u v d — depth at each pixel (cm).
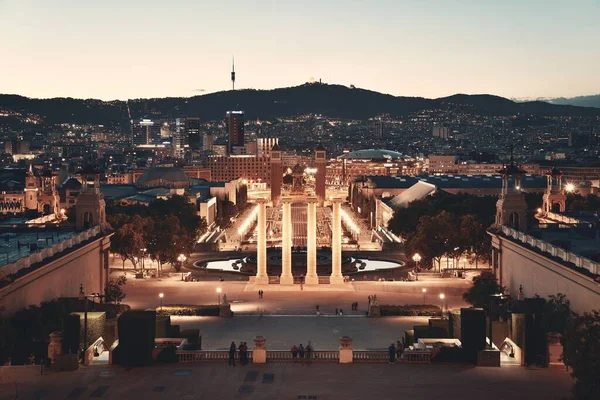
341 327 16525
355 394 10219
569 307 14300
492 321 12862
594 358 9312
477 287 17825
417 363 11688
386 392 10288
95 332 12438
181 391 10356
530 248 16962
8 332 11919
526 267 17600
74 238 17262
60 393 10244
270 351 11962
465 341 11725
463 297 18112
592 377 9281
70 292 16788
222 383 10706
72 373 11150
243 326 16688
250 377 10988
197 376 11025
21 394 10188
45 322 13350
